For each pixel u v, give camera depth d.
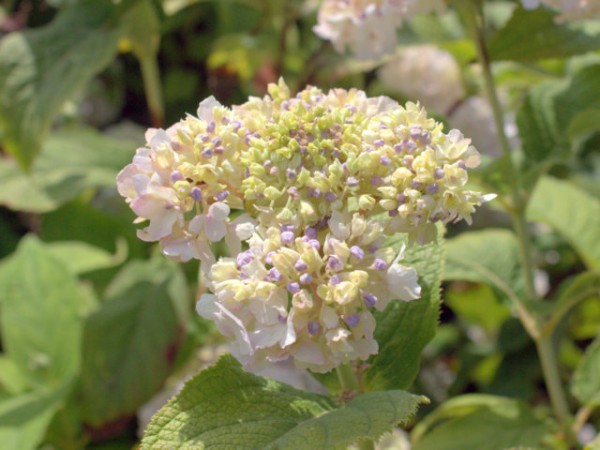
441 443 0.42
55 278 0.55
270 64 0.69
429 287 0.31
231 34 0.75
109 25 0.54
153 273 0.57
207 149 0.26
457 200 0.25
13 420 0.49
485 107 0.65
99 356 0.54
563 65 0.57
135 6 0.54
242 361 0.25
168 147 0.26
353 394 0.29
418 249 0.32
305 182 0.25
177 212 0.26
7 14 0.78
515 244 0.48
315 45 0.71
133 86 0.80
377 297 0.25
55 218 0.65
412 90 0.68
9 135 0.52
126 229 0.64
